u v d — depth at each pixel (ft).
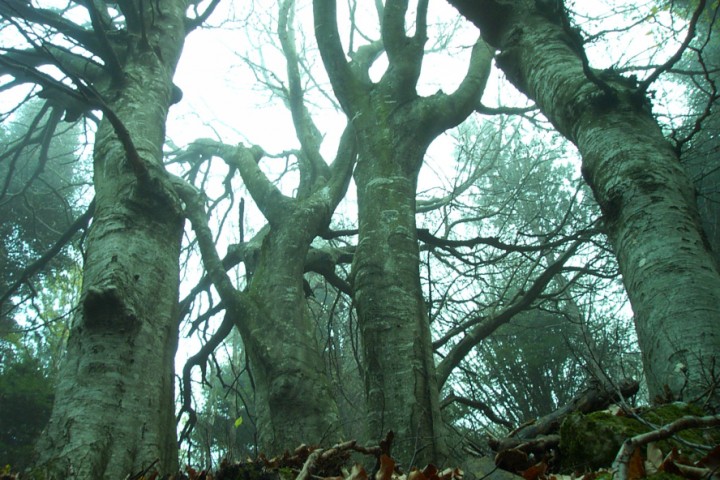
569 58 26.02
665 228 18.35
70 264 72.90
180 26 35.17
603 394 13.52
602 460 10.26
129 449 17.90
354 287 26.30
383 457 9.74
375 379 23.00
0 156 46.34
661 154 20.42
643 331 17.58
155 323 21.16
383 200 28.09
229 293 33.01
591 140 22.03
